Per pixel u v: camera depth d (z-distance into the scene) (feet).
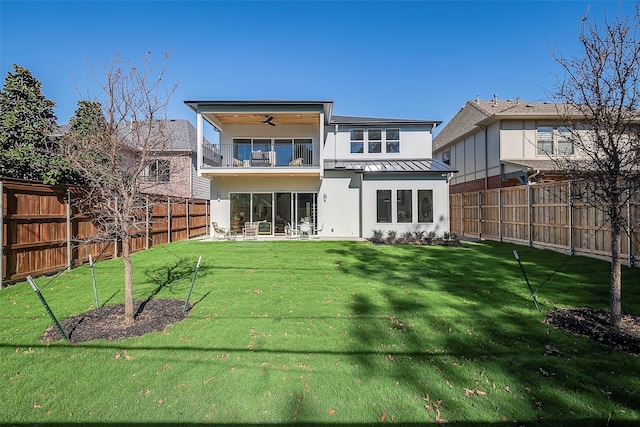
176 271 27.78
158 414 9.32
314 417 9.27
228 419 9.16
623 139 14.69
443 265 29.96
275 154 54.75
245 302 19.11
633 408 9.37
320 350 13.12
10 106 28.89
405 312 17.42
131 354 12.66
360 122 59.26
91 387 10.55
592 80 15.21
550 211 36.68
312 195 55.88
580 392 10.12
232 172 50.29
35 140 29.12
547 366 11.61
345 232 55.01
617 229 14.83
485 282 23.43
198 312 17.35
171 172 21.06
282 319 16.47
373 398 10.05
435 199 51.29
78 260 30.32
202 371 11.50
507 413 9.31
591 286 21.66
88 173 15.97
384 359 12.39
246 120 55.11
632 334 13.98
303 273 26.78
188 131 75.82
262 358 12.45
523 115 53.47
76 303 18.97
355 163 57.21
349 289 21.94
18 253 24.35
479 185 62.64
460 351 12.91
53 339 13.89
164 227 46.93
